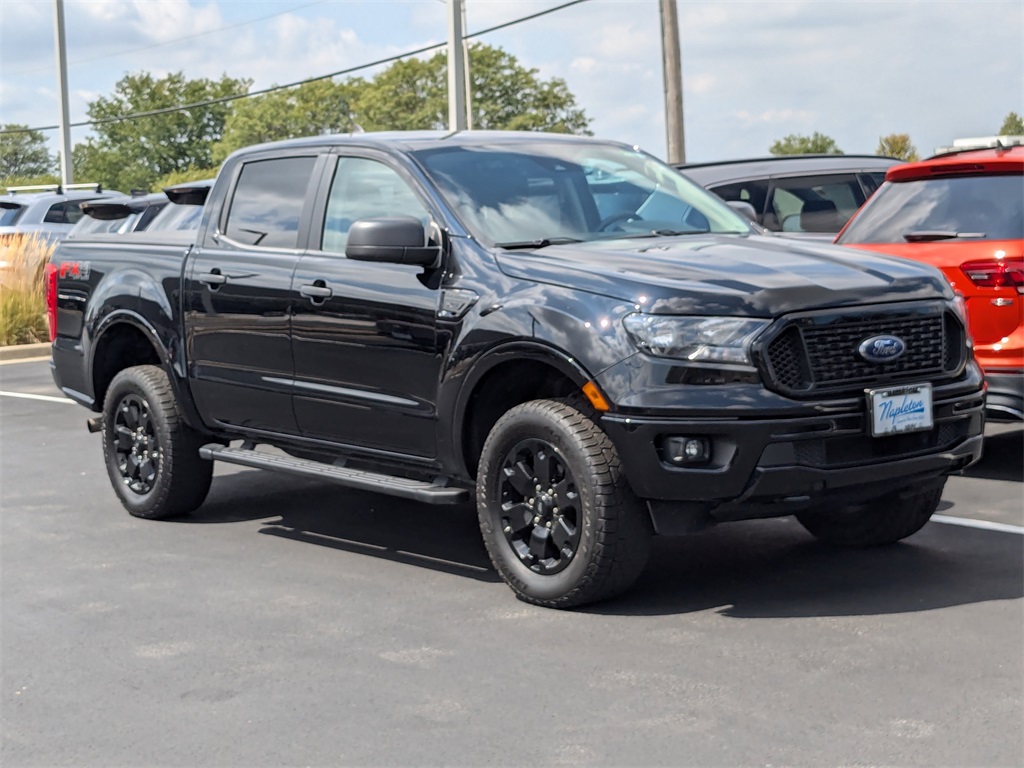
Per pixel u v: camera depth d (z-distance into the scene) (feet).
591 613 18.45
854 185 39.91
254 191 24.02
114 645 17.81
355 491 27.94
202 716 15.06
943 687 15.03
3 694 16.06
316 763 13.60
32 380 51.62
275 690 15.81
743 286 17.49
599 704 14.92
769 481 17.06
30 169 376.07
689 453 17.16
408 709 15.01
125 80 360.07
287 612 19.08
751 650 16.57
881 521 20.99
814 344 17.42
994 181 26.40
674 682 15.52
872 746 13.44
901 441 18.13
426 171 21.11
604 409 17.58
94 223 54.08
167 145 359.66
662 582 19.92
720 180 39.29
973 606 18.15
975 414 18.92
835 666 15.87
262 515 25.82
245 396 23.32
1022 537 21.98
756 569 20.48
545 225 20.76
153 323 24.89
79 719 15.14
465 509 25.94
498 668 16.28
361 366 21.04
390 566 21.58
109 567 22.07
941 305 18.63
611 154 23.32
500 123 320.70
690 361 17.15
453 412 19.63
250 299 22.88
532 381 19.77
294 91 346.74
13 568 22.16
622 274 18.16
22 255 67.46
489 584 20.25
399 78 326.03
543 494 18.58
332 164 22.66
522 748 13.75
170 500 25.21
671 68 81.25
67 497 28.19
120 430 26.07
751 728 14.03
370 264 21.11
